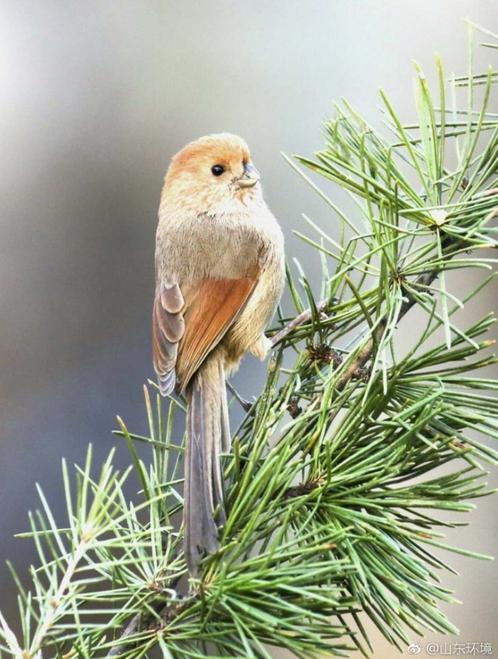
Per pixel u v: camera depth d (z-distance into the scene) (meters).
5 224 12.65
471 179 5.36
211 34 13.52
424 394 5.00
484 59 12.52
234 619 4.01
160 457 5.30
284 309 11.76
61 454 11.67
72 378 12.07
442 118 5.31
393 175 5.24
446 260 5.28
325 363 5.80
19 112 13.17
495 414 4.98
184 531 4.73
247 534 4.27
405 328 11.08
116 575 4.68
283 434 5.18
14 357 12.11
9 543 11.20
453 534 10.58
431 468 4.73
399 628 4.40
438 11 12.88
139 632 4.46
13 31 13.54
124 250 12.73
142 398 11.95
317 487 4.79
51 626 4.32
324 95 13.05
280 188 12.63
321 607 4.24
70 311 12.39
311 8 13.42
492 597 10.37
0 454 11.62
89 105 13.30
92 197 12.92
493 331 11.09
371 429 5.03
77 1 13.80
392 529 4.64
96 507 4.44
